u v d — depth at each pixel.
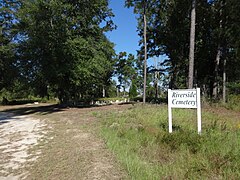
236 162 4.36
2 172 5.10
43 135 8.45
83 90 23.19
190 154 5.12
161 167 4.55
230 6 17.20
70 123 10.62
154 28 25.03
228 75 25.17
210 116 10.30
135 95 51.41
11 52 23.80
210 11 20.72
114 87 61.72
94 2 20.22
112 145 6.07
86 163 5.11
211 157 4.71
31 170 5.08
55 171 4.87
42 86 22.41
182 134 6.25
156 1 21.69
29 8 19.64
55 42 18.64
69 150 6.17
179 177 4.05
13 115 16.59
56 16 18.42
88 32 20.92
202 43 23.94
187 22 22.97
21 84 24.70
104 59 20.59
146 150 5.62
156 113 10.68
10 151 6.64
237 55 19.86
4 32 28.22
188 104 6.75
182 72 27.75
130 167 4.55
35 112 17.78
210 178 3.97
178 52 25.30
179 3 22.02
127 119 9.98
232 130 7.19
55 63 19.11
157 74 39.59
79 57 18.97
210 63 25.55
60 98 22.06
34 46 19.62
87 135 7.76
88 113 14.18
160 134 6.72
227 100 18.47
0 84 31.36
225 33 18.62
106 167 4.81
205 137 5.94
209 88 26.19
